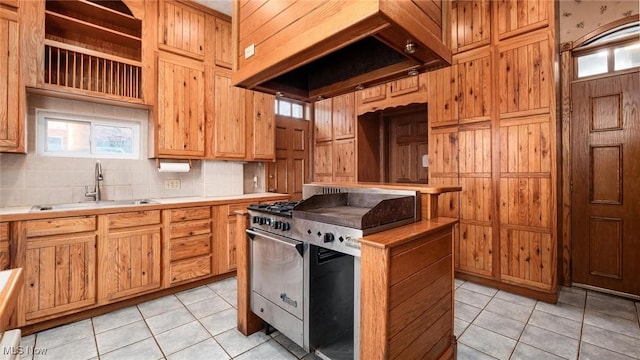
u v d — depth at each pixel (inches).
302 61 65.4
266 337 82.5
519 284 110.3
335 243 60.9
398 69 71.3
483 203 118.9
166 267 107.5
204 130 129.5
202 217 117.0
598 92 111.6
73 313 89.0
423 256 61.6
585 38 111.7
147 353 74.6
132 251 99.7
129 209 99.0
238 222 86.8
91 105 111.3
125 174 119.0
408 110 161.3
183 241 111.6
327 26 54.4
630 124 105.9
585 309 98.7
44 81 93.0
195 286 117.0
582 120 114.8
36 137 100.7
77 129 109.7
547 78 103.2
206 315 94.4
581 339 81.0
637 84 104.3
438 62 64.7
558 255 118.6
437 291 66.7
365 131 168.9
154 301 104.3
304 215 68.3
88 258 91.1
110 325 87.9
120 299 97.2
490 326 88.1
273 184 171.0
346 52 82.3
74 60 97.9
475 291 114.1
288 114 181.8
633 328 86.4
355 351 57.4
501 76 113.4
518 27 109.1
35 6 90.5
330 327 73.9
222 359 72.6
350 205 82.9
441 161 130.4
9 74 87.1
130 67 112.9
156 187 126.6
